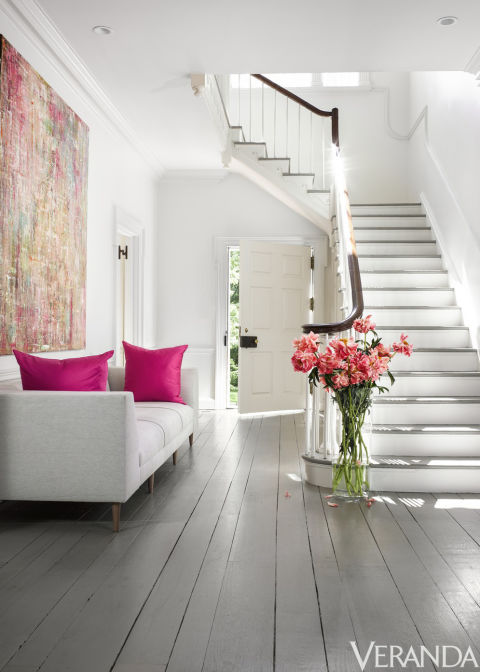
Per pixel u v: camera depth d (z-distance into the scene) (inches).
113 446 117.2
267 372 287.3
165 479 157.9
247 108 312.5
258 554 104.2
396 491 147.1
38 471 118.3
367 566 99.1
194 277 300.4
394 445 155.7
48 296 158.7
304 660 69.8
